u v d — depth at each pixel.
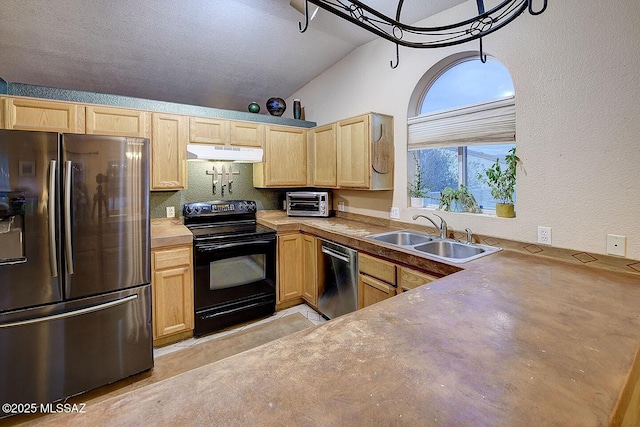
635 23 1.46
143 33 2.51
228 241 2.66
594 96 1.61
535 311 1.13
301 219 3.33
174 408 0.66
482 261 1.77
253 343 2.50
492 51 2.04
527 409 0.65
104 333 1.94
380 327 1.02
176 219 3.12
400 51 2.69
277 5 2.39
